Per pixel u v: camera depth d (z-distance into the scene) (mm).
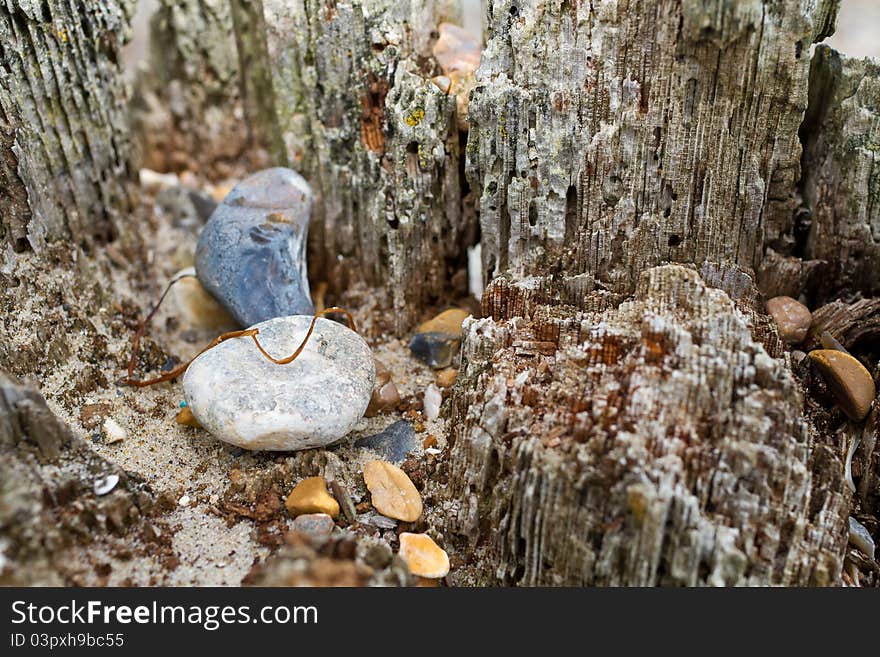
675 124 287
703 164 292
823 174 310
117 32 356
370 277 359
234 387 271
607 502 234
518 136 301
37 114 328
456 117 324
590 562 238
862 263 311
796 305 305
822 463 256
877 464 282
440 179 332
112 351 324
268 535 262
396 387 320
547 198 306
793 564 237
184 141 440
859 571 263
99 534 252
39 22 319
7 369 288
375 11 325
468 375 285
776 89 280
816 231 315
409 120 317
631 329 259
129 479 269
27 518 225
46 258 324
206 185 435
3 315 300
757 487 236
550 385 263
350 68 331
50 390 301
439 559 264
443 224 342
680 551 229
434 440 302
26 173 312
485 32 325
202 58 417
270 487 275
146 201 412
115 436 291
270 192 339
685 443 236
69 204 347
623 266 309
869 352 310
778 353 279
